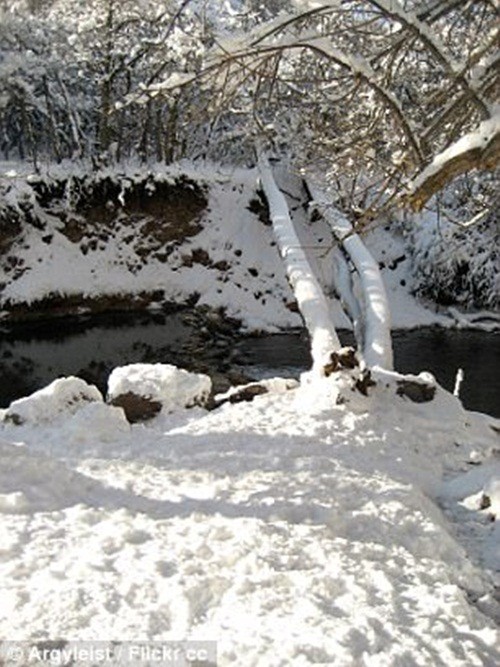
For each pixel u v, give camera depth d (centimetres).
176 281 2053
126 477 660
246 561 478
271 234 2123
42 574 457
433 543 570
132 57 1705
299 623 414
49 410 870
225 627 410
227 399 973
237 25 920
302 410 880
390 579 487
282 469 702
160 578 454
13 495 565
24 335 1873
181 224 2086
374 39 751
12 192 1919
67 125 2159
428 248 1959
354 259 1482
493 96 621
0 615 414
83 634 397
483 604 507
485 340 1827
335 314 1862
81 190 2006
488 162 507
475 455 834
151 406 909
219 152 2219
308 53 804
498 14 588
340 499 625
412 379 937
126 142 2186
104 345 1812
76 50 1831
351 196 753
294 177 2111
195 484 649
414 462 780
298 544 516
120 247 2041
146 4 1069
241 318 1984
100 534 518
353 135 779
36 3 1434
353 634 406
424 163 583
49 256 1962
